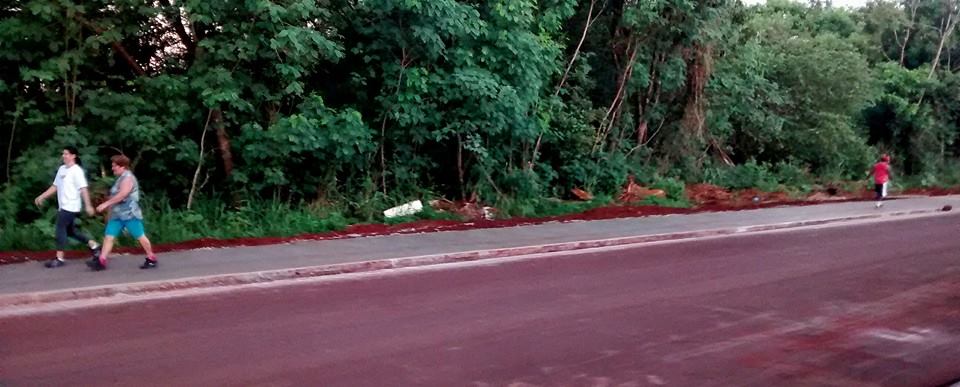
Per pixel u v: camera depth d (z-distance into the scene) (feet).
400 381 19.20
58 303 26.68
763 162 95.14
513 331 24.44
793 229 55.98
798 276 35.35
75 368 19.65
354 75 51.83
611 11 72.84
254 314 25.95
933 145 124.16
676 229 50.80
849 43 109.50
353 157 51.90
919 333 25.14
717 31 73.87
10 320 24.36
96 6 43.47
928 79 122.93
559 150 69.00
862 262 39.73
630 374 20.20
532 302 28.84
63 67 41.34
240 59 45.19
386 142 55.93
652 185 75.46
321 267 33.50
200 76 44.86
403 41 51.44
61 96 43.45
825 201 79.20
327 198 51.29
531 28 59.82
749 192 83.10
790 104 96.17
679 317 26.84
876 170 72.79
